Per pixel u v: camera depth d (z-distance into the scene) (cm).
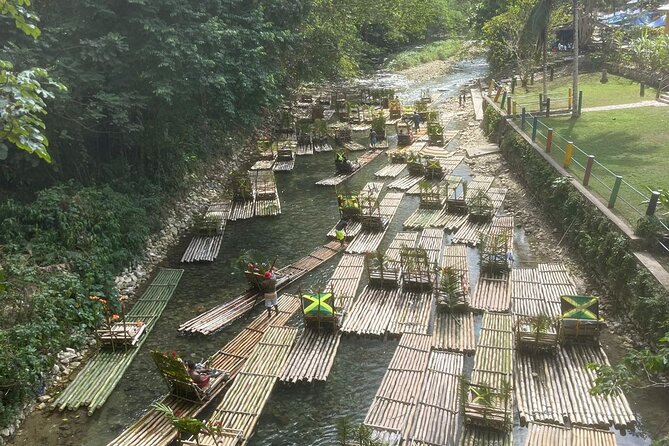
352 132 4247
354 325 1748
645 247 1683
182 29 2344
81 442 1345
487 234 2264
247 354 1653
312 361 1600
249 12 2956
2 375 1361
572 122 3167
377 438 1277
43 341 1540
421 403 1388
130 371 1612
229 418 1388
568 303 1555
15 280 1599
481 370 1473
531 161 2675
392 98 4875
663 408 1323
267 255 2302
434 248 2203
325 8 4775
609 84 4156
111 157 2531
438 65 6881
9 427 1359
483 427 1288
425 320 1748
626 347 1534
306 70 4700
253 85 2948
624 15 5816
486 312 1747
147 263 2225
